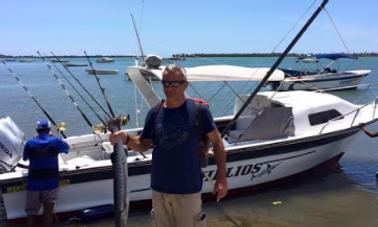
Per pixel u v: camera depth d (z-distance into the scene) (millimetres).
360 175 9062
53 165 6309
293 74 27844
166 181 3346
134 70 8406
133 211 7238
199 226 3396
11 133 6969
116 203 3248
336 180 8727
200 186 3414
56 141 6320
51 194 6301
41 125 6312
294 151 8062
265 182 8086
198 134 3324
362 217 6875
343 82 27344
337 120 8945
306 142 8117
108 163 6859
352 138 9109
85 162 6961
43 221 6469
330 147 8664
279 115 8031
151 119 3443
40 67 117312
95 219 6734
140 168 6992
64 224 6660
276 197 7824
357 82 28000
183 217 3387
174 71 3250
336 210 7184
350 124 8977
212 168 7164
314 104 8750
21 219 6527
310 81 26000
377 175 8781
